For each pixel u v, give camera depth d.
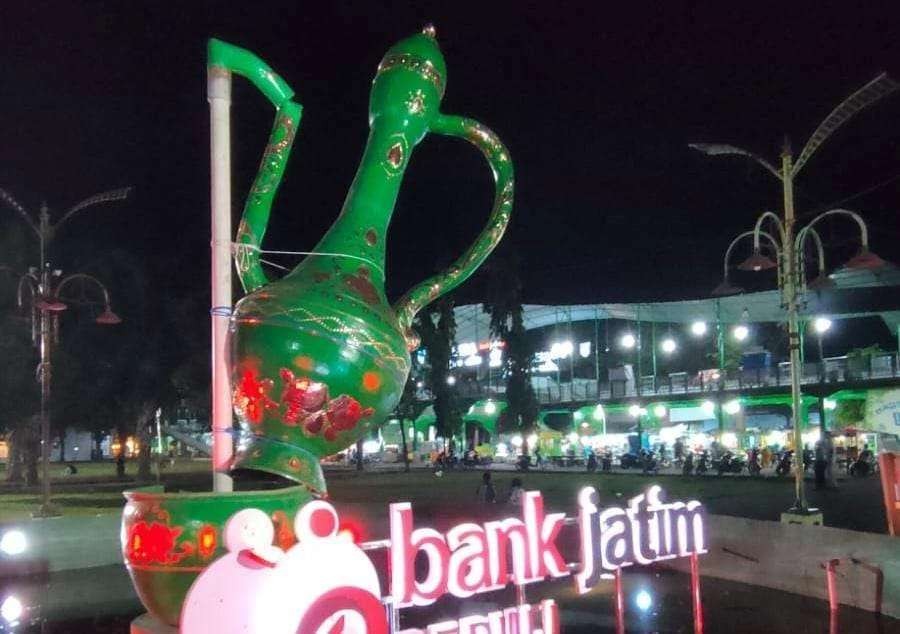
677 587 11.80
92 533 15.06
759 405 48.34
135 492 4.72
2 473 57.56
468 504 20.22
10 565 14.02
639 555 6.09
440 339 49.91
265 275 5.51
